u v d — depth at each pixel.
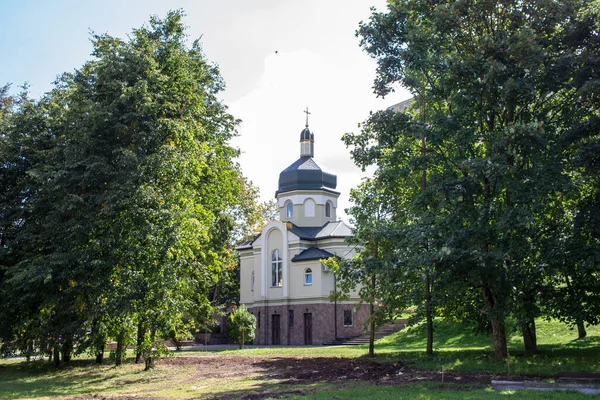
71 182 20.50
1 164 24.64
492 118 18.80
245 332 37.06
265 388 15.08
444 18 17.98
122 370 22.78
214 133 28.31
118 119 20.34
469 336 27.97
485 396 11.74
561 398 11.28
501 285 16.48
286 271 44.81
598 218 15.71
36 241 22.05
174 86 22.02
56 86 26.30
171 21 24.25
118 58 21.17
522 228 15.88
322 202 48.06
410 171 20.34
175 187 20.97
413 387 13.81
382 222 23.28
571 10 16.91
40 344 21.97
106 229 19.73
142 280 19.41
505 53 16.91
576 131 16.47
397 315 24.06
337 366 20.34
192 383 17.28
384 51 20.59
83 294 20.78
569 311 16.62
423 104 21.00
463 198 17.64
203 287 28.67
